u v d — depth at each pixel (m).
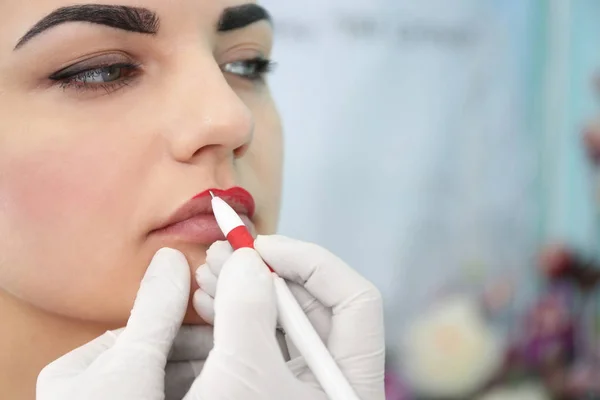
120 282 0.84
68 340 0.91
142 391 0.74
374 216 1.89
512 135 1.93
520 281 1.92
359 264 1.89
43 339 0.91
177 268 0.82
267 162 1.03
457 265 1.92
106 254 0.84
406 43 1.89
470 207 1.93
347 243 1.89
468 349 1.77
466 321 1.82
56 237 0.84
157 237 0.84
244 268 0.76
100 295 0.85
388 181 1.90
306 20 1.85
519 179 1.94
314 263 0.82
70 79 0.85
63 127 0.84
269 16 1.02
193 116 0.82
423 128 1.90
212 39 0.91
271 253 0.81
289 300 0.76
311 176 1.87
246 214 0.88
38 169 0.84
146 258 0.85
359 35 1.87
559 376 1.77
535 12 1.92
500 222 1.94
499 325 1.86
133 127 0.84
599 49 1.91
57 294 0.86
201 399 0.73
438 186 1.92
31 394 0.92
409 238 1.91
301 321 0.75
